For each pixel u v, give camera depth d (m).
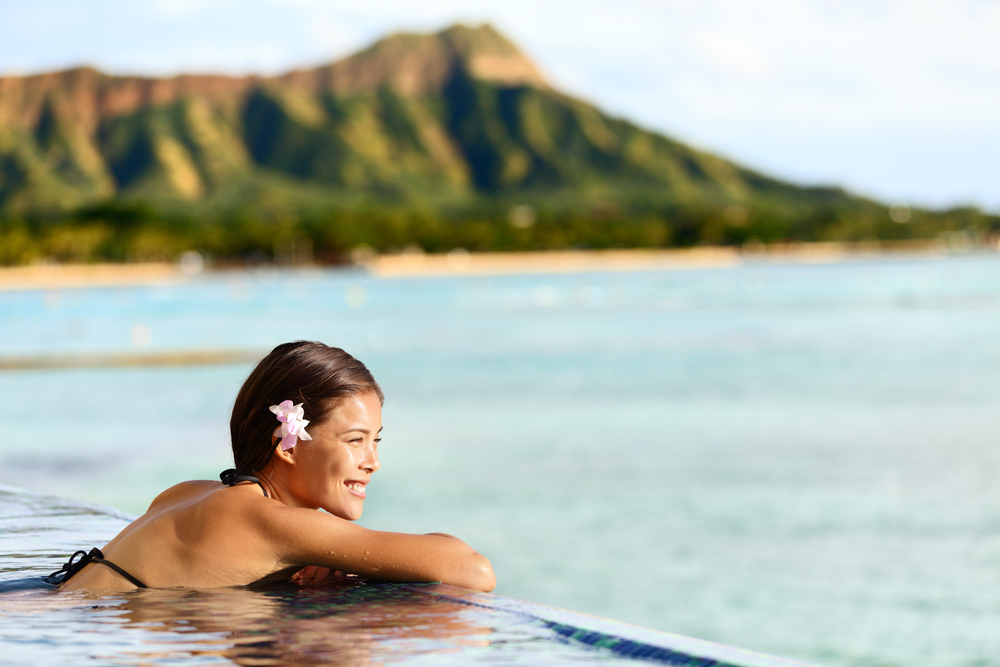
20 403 18.23
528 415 16.73
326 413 2.51
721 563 8.08
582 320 41.44
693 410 17.06
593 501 10.42
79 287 106.31
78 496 10.42
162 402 18.11
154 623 2.18
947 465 11.85
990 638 6.20
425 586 2.48
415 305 56.00
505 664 1.90
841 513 9.68
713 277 101.88
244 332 36.03
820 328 35.06
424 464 12.59
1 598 2.42
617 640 2.04
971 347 27.30
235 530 2.50
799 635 6.34
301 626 2.16
